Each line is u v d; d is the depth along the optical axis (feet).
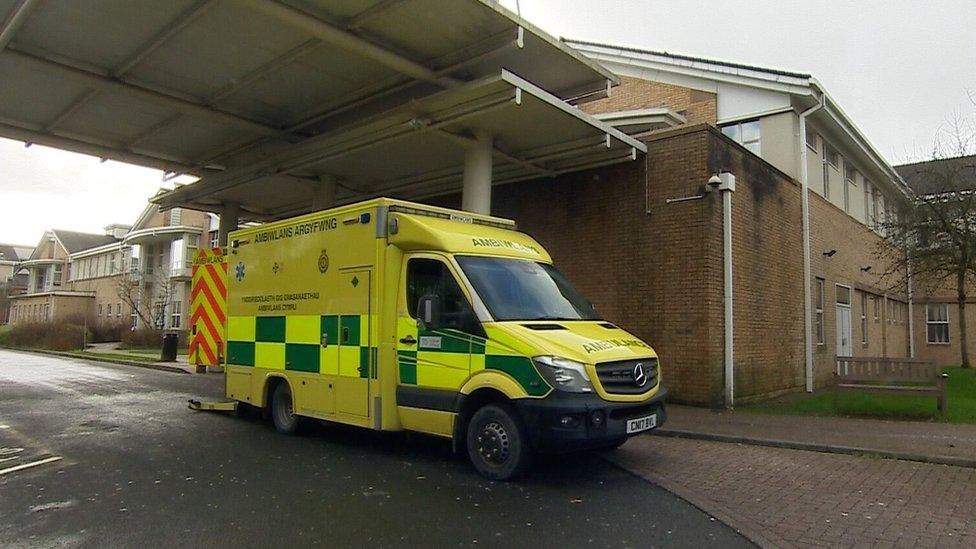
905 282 66.33
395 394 24.64
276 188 52.75
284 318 29.89
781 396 44.96
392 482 21.80
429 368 23.47
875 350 72.08
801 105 51.65
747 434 29.14
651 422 22.49
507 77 30.55
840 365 36.88
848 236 63.31
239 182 49.03
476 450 22.39
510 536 16.66
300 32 30.96
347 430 31.01
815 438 28.22
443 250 23.80
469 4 28.45
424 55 32.89
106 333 131.95
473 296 22.66
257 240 32.19
